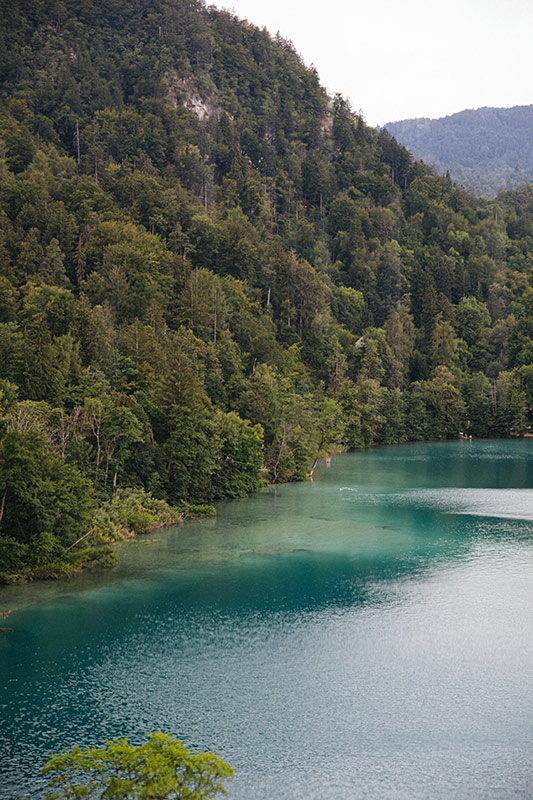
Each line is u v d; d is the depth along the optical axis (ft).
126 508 227.20
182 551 203.62
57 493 181.47
